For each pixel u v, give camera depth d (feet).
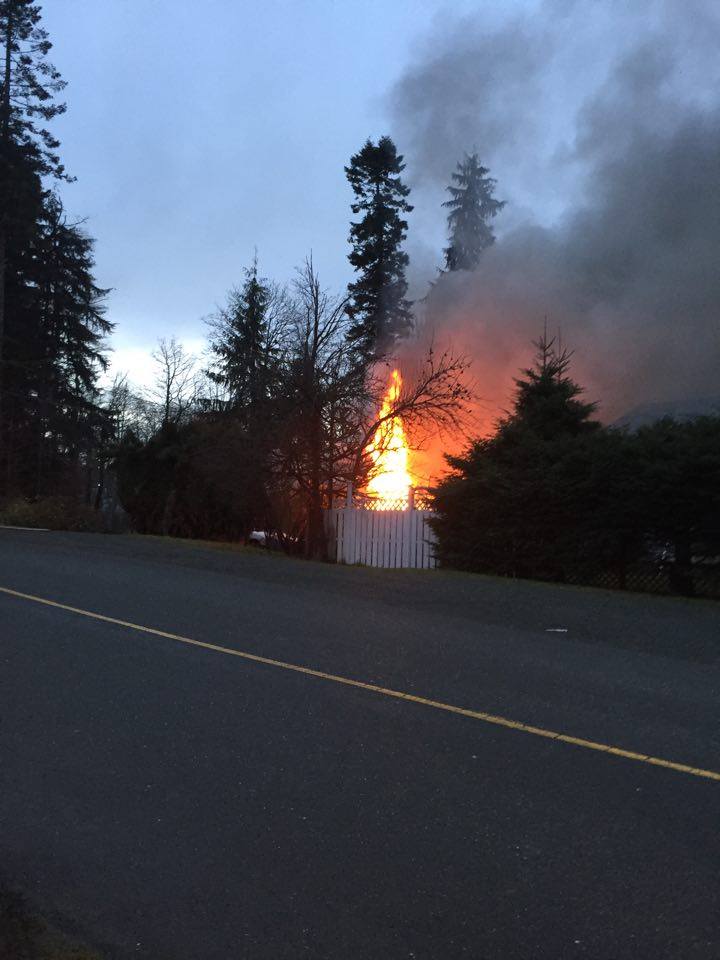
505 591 46.14
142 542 69.21
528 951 11.60
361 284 167.53
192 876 13.64
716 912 12.55
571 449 55.67
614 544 51.83
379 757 18.75
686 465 49.03
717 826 15.40
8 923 11.77
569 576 55.31
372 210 170.81
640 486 50.34
